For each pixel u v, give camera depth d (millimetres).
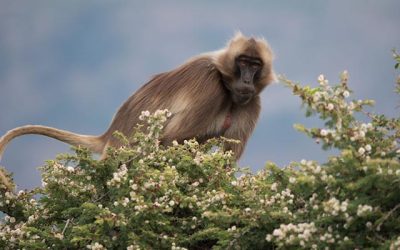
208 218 13984
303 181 11703
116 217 13812
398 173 11234
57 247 14789
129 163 16203
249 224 13008
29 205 16422
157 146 16141
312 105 12094
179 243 14180
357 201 11531
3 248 15266
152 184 14336
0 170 16641
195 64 20859
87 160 15648
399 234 11664
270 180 14352
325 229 11859
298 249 11875
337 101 12180
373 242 11492
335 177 11961
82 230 14031
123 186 14641
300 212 12688
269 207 13008
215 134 20828
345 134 12047
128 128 20844
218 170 15594
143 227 14023
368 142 12164
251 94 20547
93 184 15703
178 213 15281
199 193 15227
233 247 13211
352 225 11656
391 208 11758
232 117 21078
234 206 14391
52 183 15625
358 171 11766
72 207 15625
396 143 12422
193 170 15758
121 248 14117
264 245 13289
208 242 15133
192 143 16359
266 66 21062
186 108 20203
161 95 20734
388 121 13414
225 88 20828
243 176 15055
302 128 12047
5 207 16516
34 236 15016
